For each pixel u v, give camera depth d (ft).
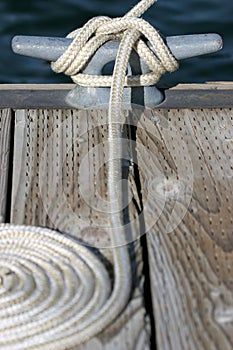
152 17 18.84
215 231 7.08
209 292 6.37
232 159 8.17
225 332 5.99
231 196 7.58
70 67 8.77
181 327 6.05
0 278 6.42
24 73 16.92
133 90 9.09
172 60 8.82
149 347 5.90
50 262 6.63
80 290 6.36
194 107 9.12
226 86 9.68
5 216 7.25
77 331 6.00
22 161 8.07
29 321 6.09
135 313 6.17
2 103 9.09
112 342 5.93
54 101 9.18
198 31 18.26
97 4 19.40
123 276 6.48
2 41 18.02
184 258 6.74
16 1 19.38
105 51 8.73
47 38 8.83
